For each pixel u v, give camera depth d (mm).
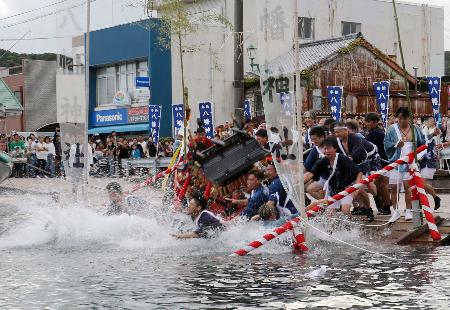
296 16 10875
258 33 11078
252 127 15633
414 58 51312
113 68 43406
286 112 11070
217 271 9508
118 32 42000
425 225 12156
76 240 12570
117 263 10312
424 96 38281
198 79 39062
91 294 8102
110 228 13078
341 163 12305
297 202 11180
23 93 52562
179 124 29438
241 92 23422
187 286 8484
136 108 41312
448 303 7363
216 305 7453
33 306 7539
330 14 47906
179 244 12031
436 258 10273
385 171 11812
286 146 11141
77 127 17844
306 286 8352
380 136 13938
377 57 38938
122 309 7348
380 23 50000
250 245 10961
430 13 51719
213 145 13430
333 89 28312
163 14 29938
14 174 35688
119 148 34062
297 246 11156
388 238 12195
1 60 65750
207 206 12445
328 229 12391
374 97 38438
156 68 39562
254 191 12289
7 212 17500
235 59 23516
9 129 53719
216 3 38781
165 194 14125
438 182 23062
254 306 7383
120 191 13930
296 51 10922
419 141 13172
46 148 35219
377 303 7422
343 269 9484
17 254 11344
